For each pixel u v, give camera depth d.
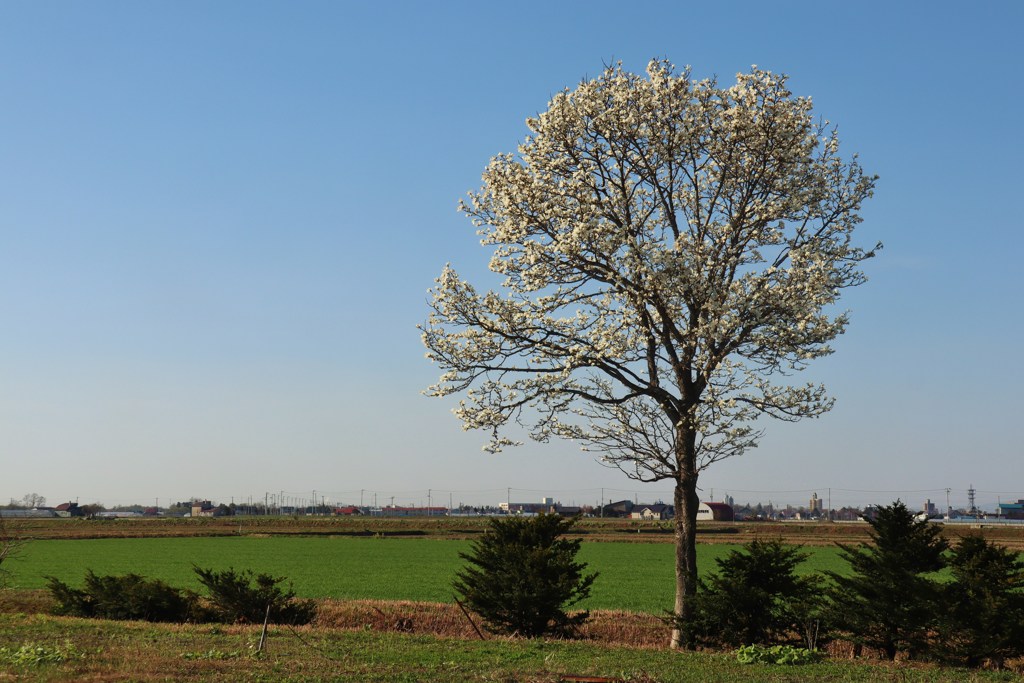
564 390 25.38
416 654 20.03
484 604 26.67
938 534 24.33
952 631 20.58
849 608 22.72
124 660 18.41
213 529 142.25
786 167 25.02
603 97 26.08
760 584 24.27
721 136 25.62
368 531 136.00
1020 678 18.39
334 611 34.34
